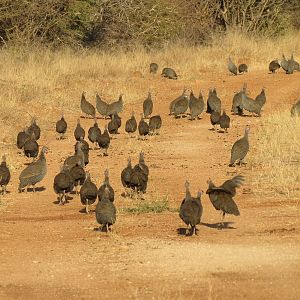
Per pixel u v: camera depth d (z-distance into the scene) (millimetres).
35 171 62438
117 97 114500
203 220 50781
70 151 81750
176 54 137750
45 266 40906
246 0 167750
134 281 37875
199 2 170625
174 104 103312
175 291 36062
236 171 69188
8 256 42938
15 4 149125
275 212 52688
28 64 119812
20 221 52188
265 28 168875
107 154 79250
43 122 96250
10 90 104312
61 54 134250
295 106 91625
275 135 80938
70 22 159625
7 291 36938
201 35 166000
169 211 54625
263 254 41750
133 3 165250
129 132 89125
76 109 105500
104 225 48500
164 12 165750
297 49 147250
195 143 85062
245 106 101188
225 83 123375
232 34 148500
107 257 42250
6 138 84812
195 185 63938
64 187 57594
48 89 110938
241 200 57031
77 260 41844
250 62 137750
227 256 41562
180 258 41438
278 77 124500
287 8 182875
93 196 54344
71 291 36750
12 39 146500
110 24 164625
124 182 59562
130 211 54406
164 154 79000
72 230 49094
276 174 64062
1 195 61688
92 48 153375
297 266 39438
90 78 120938
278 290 35812
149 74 127188
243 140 71688
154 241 45312
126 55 137625
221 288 36250
